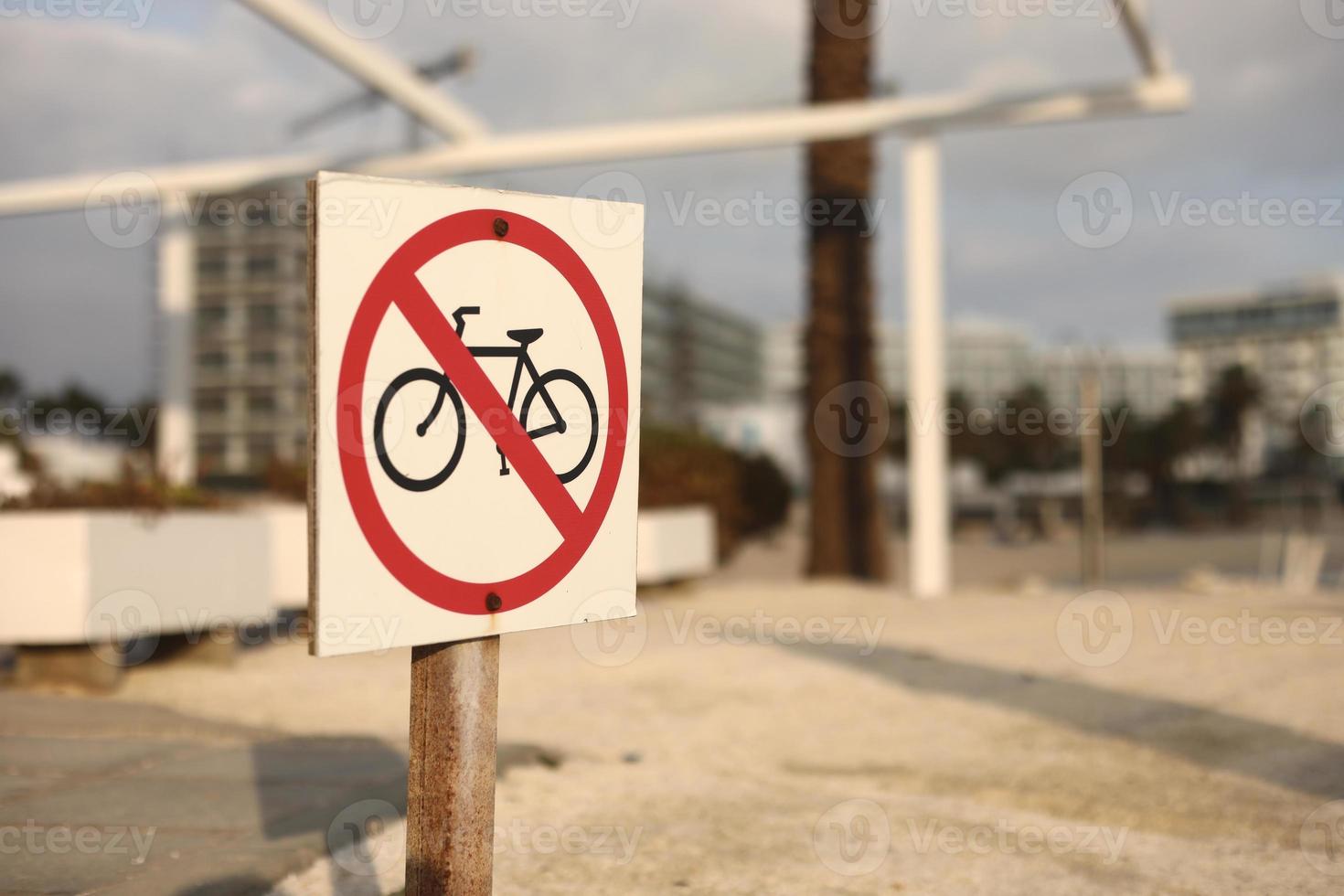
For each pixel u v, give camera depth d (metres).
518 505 2.03
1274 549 25.62
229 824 3.81
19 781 4.41
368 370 1.84
